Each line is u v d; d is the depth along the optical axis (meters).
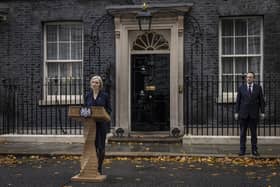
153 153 13.18
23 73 16.97
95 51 16.64
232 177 10.21
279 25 15.88
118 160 12.62
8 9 16.95
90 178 9.80
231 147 14.42
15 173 10.79
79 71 17.02
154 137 15.70
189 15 16.17
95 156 9.94
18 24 16.97
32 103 16.83
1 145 15.21
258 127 15.44
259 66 16.25
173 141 15.25
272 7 15.91
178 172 10.84
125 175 10.48
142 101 16.69
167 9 15.91
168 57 16.52
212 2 16.08
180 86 16.09
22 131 16.58
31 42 16.95
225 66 16.39
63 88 17.00
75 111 9.96
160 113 16.62
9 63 17.03
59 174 10.64
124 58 16.38
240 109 13.00
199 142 15.08
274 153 13.23
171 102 16.22
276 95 15.81
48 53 17.12
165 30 16.39
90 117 9.89
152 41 16.56
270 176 10.31
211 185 9.41
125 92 16.38
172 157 12.88
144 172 10.86
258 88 12.98
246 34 16.31
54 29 17.06
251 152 13.30
